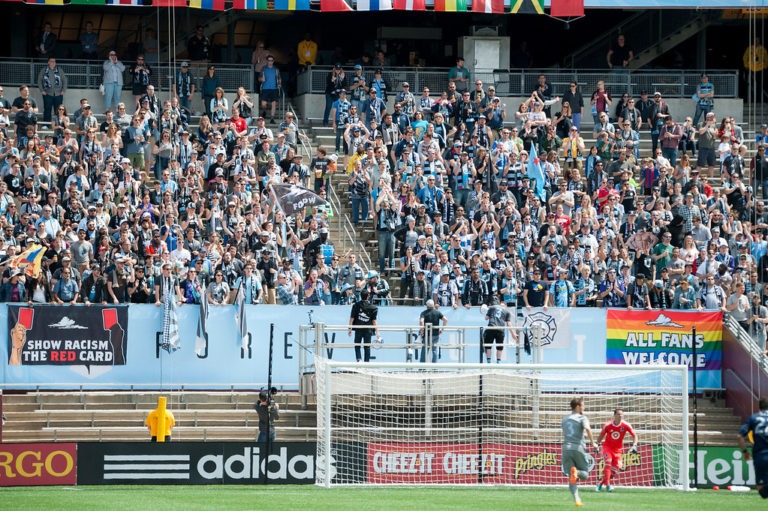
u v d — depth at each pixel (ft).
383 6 278.46
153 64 288.71
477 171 247.70
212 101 264.93
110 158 232.53
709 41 334.65
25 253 207.31
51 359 207.92
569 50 332.60
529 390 204.64
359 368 197.47
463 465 184.34
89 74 278.46
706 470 184.14
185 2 272.51
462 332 211.20
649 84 297.74
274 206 229.04
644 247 231.09
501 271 221.05
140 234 219.00
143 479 173.99
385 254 234.38
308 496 161.89
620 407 213.46
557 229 232.32
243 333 213.05
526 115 263.49
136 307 210.79
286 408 207.72
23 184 230.89
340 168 263.90
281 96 301.43
